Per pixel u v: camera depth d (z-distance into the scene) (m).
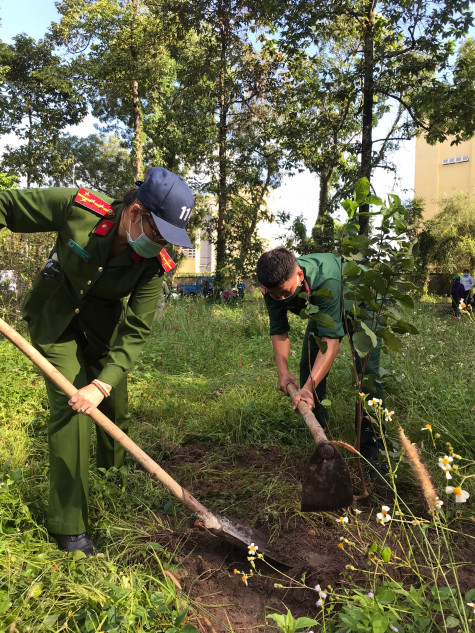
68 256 2.53
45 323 2.63
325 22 17.00
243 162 21.73
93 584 2.17
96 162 36.03
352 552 2.57
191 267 44.19
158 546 2.45
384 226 2.78
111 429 2.43
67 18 23.42
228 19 20.56
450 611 2.04
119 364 2.48
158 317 9.99
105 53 23.09
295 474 3.51
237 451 3.95
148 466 2.45
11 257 9.45
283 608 2.26
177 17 21.14
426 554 2.55
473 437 3.55
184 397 5.41
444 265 26.31
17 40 29.00
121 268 2.55
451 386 4.32
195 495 3.25
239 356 7.10
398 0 14.74
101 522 2.80
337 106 19.80
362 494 3.06
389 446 3.55
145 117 25.66
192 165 24.38
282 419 4.40
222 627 2.12
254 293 22.34
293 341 8.35
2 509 2.64
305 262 3.08
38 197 2.52
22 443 3.69
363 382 2.97
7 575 2.15
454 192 31.95
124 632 1.86
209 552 2.68
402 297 2.77
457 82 15.77
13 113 29.53
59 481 2.53
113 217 2.50
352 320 3.03
